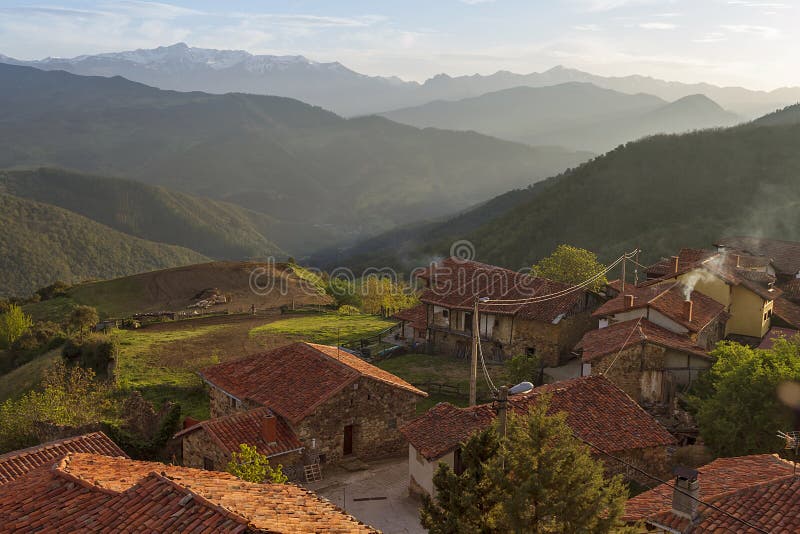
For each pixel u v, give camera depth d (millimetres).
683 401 38438
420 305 64438
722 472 22234
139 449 34688
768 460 22938
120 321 78625
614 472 28828
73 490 16078
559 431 16938
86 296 103375
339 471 32969
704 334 45969
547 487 16016
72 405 37844
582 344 44000
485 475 16844
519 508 15609
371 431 34938
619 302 47844
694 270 51562
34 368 62125
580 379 32969
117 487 16438
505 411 19719
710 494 19516
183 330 72562
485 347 55719
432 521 17344
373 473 32938
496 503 16672
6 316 81750
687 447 31828
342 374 34469
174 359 59094
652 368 39531
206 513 14125
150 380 51750
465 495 16453
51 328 81312
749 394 28953
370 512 28438
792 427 27828
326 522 16297
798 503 17797
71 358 59312
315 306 89562
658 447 29750
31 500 15781
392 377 37656
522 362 45844
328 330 71375
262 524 14000
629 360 39375
